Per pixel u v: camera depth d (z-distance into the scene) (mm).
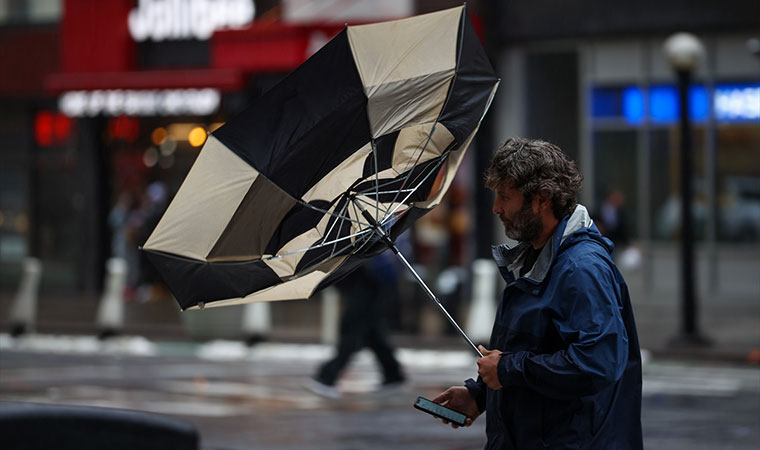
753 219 40188
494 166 7551
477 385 8219
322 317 40688
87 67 47406
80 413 6051
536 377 7062
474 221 41719
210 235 7656
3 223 50469
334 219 8070
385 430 19875
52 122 49531
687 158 31781
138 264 47656
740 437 18656
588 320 7031
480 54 8281
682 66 31531
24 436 5781
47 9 48906
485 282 31500
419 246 42469
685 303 31781
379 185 8203
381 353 24625
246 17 45219
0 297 48312
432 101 8062
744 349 30609
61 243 49594
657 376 27125
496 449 7539
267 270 7938
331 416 21594
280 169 7664
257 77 44406
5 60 49438
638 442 7445
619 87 41562
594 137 42000
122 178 48969
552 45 42094
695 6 39906
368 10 42812
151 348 33812
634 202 41531
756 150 40188
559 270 7250
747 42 40062
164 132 48062
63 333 37875
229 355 32125
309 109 7672
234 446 18266
